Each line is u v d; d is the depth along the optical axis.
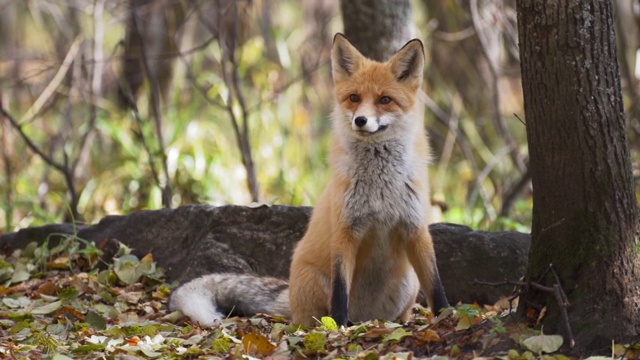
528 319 7.25
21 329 8.98
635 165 14.84
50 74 23.89
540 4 6.96
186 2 21.75
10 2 26.05
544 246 7.30
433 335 7.36
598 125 6.98
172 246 12.01
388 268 9.54
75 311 9.67
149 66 17.39
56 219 16.39
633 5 18.45
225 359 7.48
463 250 10.84
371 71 9.52
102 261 11.89
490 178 20.86
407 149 9.26
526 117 7.35
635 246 7.06
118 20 20.20
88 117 19.86
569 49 6.92
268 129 19.84
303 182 18.52
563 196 7.14
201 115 21.48
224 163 18.84
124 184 18.31
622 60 17.89
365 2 13.85
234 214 11.73
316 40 24.00
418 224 9.17
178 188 17.45
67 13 25.97
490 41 20.19
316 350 7.54
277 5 26.55
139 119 16.31
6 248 12.92
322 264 9.29
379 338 7.72
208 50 24.38
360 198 9.06
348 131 9.28
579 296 7.01
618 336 6.78
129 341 8.22
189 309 9.57
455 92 22.39
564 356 6.58
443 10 22.14
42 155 15.70
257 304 10.24
